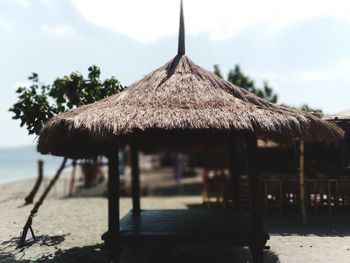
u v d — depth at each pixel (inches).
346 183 519.5
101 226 495.5
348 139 536.4
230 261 334.6
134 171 454.6
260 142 629.0
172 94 326.3
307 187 536.4
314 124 321.7
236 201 516.1
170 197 864.9
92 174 1075.9
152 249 374.6
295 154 600.1
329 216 512.4
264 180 545.0
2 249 373.7
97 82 440.5
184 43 388.2
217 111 301.0
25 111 410.0
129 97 328.2
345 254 346.0
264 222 483.8
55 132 292.8
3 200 728.3
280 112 315.6
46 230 462.9
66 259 342.3
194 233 317.4
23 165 3442.4
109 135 278.1
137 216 409.1
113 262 302.2
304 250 360.8
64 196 848.9
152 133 324.8
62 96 452.1
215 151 1029.2
